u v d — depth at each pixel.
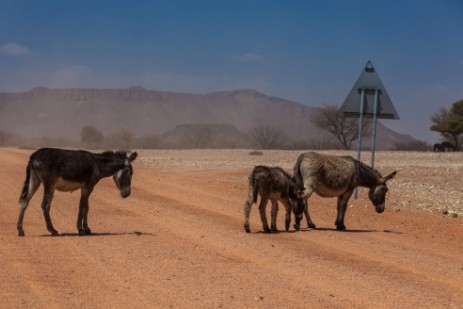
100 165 14.51
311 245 13.77
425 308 8.91
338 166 16.33
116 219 16.91
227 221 17.12
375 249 13.65
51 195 13.96
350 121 108.12
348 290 9.76
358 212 20.59
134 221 16.61
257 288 9.67
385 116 22.42
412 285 10.27
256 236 14.73
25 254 11.69
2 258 11.25
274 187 15.41
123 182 14.78
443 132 94.94
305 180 16.14
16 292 8.98
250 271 10.86
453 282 10.62
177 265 11.12
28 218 16.61
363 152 64.19
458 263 12.47
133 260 11.45
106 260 11.38
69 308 8.34
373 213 20.48
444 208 22.19
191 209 19.38
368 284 10.20
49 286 9.38
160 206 19.88
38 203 19.61
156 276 10.25
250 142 187.62
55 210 18.27
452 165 41.41
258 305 8.73
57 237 13.77
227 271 10.79
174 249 12.64
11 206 18.77
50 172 13.85
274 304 8.80
